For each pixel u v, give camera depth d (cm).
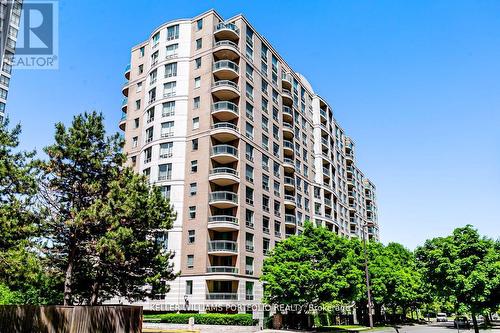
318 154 7312
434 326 5316
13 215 2061
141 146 5366
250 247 4838
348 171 8956
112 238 2239
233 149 4925
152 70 5531
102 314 2080
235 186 4869
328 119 8025
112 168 2578
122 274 2534
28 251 2072
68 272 2366
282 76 6588
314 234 4097
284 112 6334
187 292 4416
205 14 5472
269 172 5550
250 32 5791
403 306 6056
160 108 5228
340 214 7938
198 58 5312
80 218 2217
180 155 4950
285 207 5978
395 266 5578
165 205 2698
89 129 2520
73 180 2470
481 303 2212
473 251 2344
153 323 3878
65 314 1945
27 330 1838
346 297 3894
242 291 4506
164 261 2622
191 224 4644
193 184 4794
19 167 2166
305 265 3703
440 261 2378
